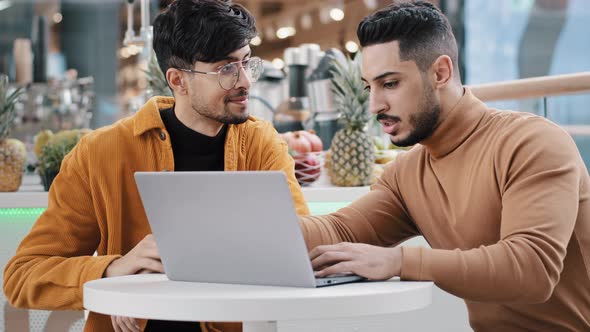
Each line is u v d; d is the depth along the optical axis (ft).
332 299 3.97
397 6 5.56
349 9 31.60
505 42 24.88
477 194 5.45
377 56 5.44
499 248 4.75
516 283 4.68
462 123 5.59
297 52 9.50
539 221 4.87
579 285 5.32
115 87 30.68
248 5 32.24
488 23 24.61
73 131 8.59
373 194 6.15
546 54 24.79
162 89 8.47
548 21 24.97
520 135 5.28
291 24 33.17
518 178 5.12
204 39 6.15
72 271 5.71
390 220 6.10
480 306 5.69
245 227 4.49
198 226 4.66
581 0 25.04
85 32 31.01
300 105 9.46
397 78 5.44
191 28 6.19
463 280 4.67
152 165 6.41
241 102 6.30
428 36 5.44
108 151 6.36
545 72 25.03
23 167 8.41
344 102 8.21
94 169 6.31
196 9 6.22
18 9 30.17
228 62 6.27
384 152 8.90
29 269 5.99
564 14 24.70
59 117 12.36
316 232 5.78
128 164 6.39
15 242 8.23
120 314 4.26
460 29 24.53
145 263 5.44
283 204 4.31
